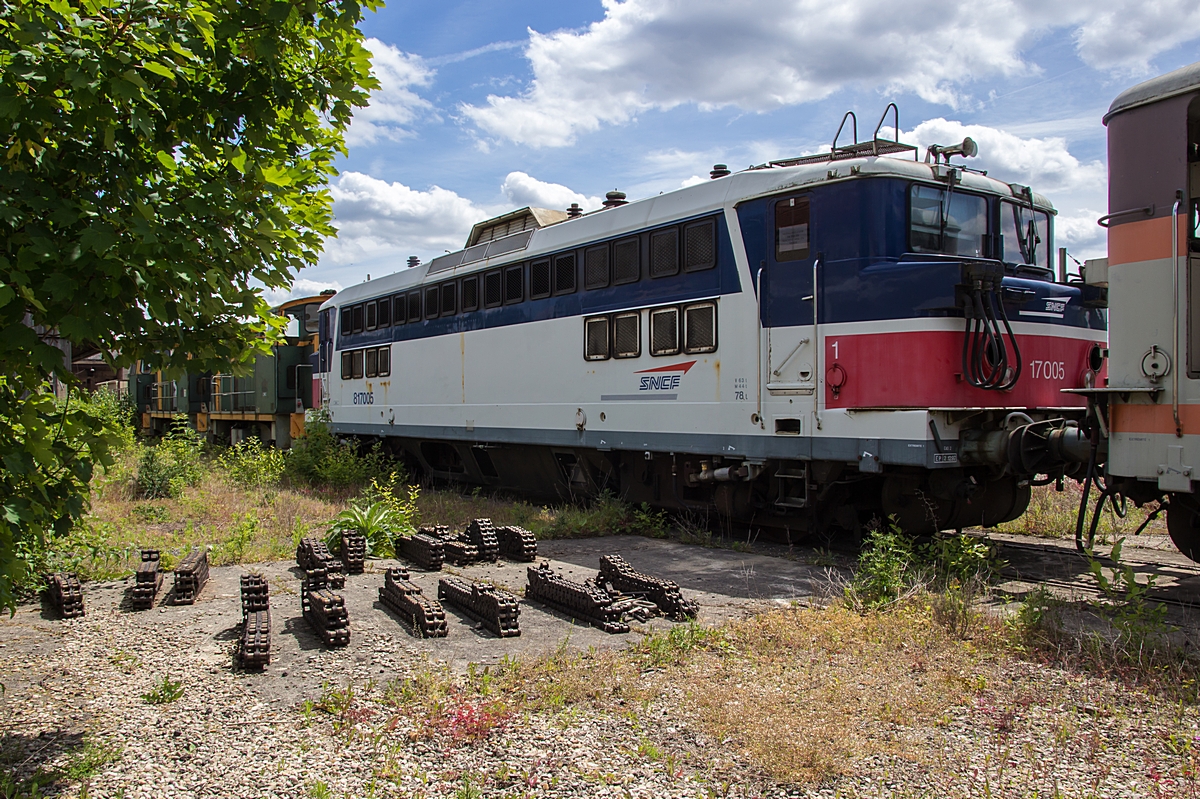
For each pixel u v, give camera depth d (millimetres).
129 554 8305
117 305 3252
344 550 8180
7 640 5680
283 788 3502
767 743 3834
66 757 3777
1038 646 5207
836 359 8203
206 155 3582
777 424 8742
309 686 4738
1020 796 3395
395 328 16188
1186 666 4730
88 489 3529
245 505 12297
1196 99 5672
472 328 13719
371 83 3938
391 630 5906
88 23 2977
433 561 8086
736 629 5680
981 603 6410
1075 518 10211
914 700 4383
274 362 21500
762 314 8875
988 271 7602
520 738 3990
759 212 8930
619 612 5969
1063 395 8500
